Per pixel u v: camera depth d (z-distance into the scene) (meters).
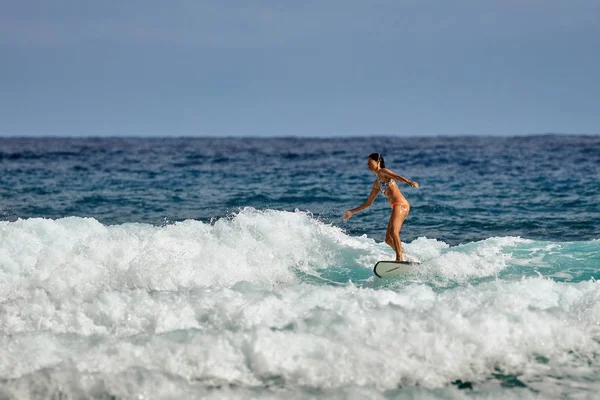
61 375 4.93
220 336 5.52
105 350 5.33
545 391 5.01
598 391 5.00
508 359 5.49
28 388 4.84
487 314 5.85
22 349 5.39
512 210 16.84
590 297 6.51
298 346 5.44
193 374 5.18
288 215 9.96
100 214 16.41
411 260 8.84
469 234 13.39
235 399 4.78
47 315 6.23
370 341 5.53
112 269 7.69
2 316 6.23
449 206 17.70
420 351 5.45
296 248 9.04
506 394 4.96
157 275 7.43
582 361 5.50
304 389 5.00
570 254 9.12
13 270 7.97
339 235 9.77
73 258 7.91
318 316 5.89
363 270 8.59
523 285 6.84
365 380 5.14
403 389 5.02
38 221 9.56
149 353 5.30
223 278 7.72
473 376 5.27
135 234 8.91
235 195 20.66
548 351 5.64
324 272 8.51
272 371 5.24
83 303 6.43
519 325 5.79
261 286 7.08
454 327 5.67
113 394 4.80
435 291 7.51
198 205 18.23
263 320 6.00
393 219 8.72
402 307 6.05
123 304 6.27
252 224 9.49
